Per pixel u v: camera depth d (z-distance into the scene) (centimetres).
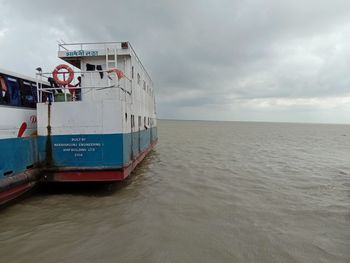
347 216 912
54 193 1076
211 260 603
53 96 1251
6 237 693
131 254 618
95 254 615
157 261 591
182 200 1035
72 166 1034
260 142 4297
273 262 605
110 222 800
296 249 668
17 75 1026
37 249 635
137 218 836
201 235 728
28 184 971
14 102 964
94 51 1282
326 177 1558
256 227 797
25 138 988
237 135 6281
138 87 1502
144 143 1761
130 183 1266
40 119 1034
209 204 996
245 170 1703
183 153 2508
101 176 1032
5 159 888
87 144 1030
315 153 2894
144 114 1784
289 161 2189
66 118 1027
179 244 673
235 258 616
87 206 938
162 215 869
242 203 1022
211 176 1492
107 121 1027
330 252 659
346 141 5147
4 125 891
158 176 1448
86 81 1299
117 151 1030
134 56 1382
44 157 1038
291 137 6150
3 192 854
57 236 701
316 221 861
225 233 747
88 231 735
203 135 5850
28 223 783
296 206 1005
